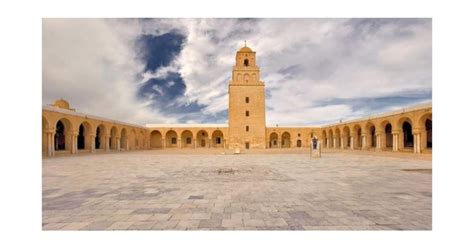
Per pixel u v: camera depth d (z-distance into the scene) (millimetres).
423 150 24078
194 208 5578
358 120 35438
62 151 24922
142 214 5211
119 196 6691
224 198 6418
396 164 14852
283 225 4613
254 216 5051
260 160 18359
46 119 22312
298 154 26109
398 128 27547
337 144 43656
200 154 27031
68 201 6203
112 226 4645
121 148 38094
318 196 6609
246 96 40781
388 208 5551
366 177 9750
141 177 9945
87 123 28938
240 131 40344
